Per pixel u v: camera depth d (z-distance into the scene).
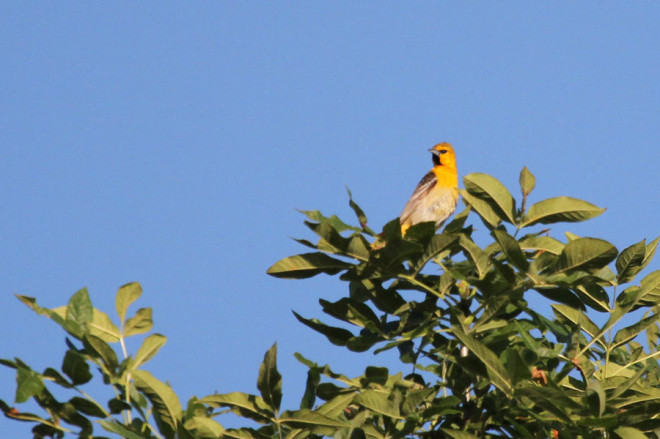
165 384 8.32
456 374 9.59
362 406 9.37
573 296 9.59
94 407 8.43
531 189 9.46
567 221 9.45
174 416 8.39
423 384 9.89
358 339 9.85
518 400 8.73
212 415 9.20
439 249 9.26
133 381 8.59
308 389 9.26
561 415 8.66
